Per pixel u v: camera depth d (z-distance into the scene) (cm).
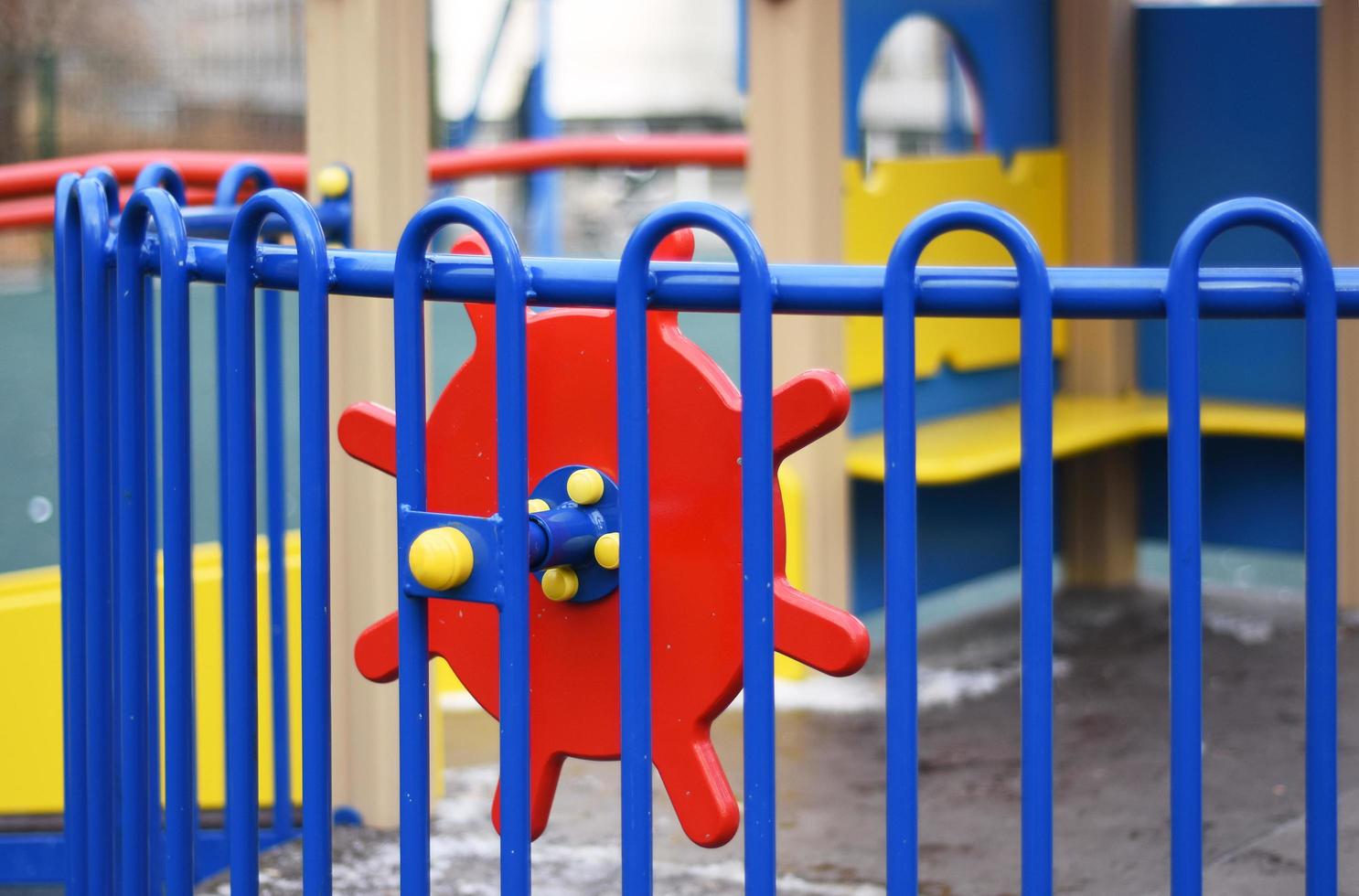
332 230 279
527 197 845
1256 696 367
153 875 207
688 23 1474
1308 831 147
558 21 1467
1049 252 454
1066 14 456
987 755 331
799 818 296
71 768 208
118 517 202
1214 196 457
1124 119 460
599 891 264
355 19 279
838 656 158
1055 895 257
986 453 387
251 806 181
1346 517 434
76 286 203
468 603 184
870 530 414
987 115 438
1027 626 147
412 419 163
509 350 156
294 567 338
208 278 181
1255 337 459
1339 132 420
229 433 176
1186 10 457
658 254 171
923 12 414
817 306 152
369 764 292
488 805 309
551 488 175
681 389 167
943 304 149
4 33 987
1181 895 147
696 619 168
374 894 261
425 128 287
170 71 1011
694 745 170
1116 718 355
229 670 179
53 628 339
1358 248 421
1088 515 479
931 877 266
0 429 407
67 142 992
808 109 367
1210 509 467
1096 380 469
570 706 177
